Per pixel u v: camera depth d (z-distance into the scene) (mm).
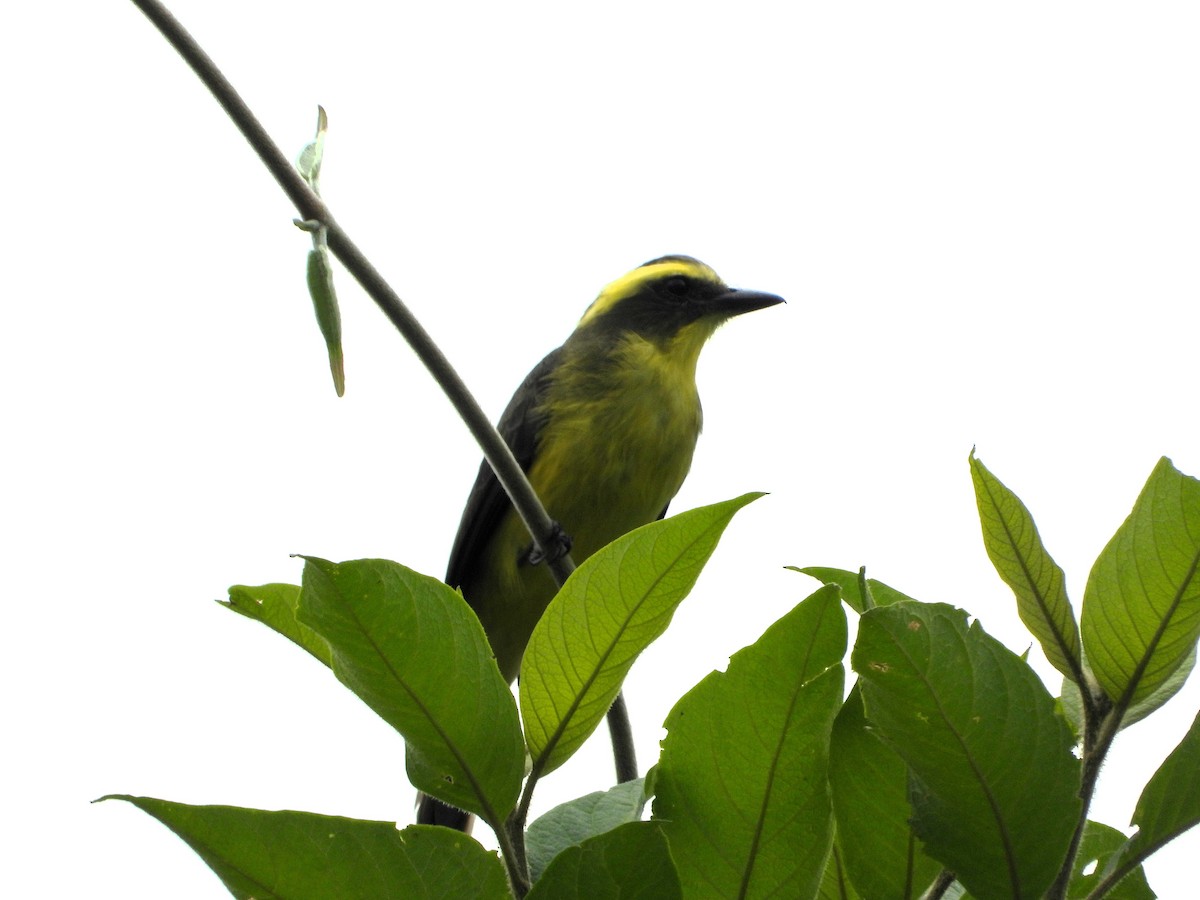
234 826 3404
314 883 3449
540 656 3832
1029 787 3504
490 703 3689
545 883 3361
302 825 3438
